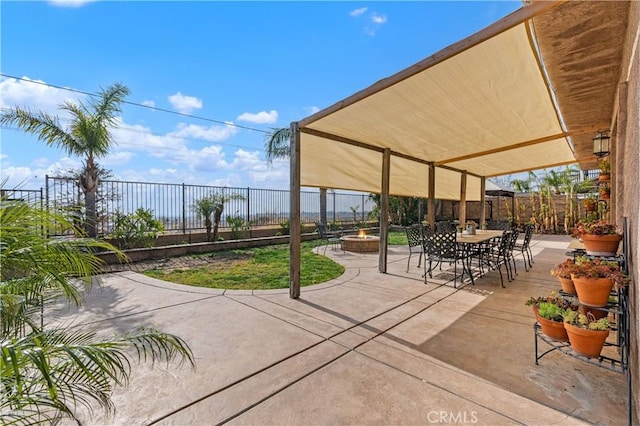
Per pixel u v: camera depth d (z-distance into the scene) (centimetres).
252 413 188
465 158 656
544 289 460
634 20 195
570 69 303
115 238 706
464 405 193
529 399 198
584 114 427
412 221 1564
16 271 137
